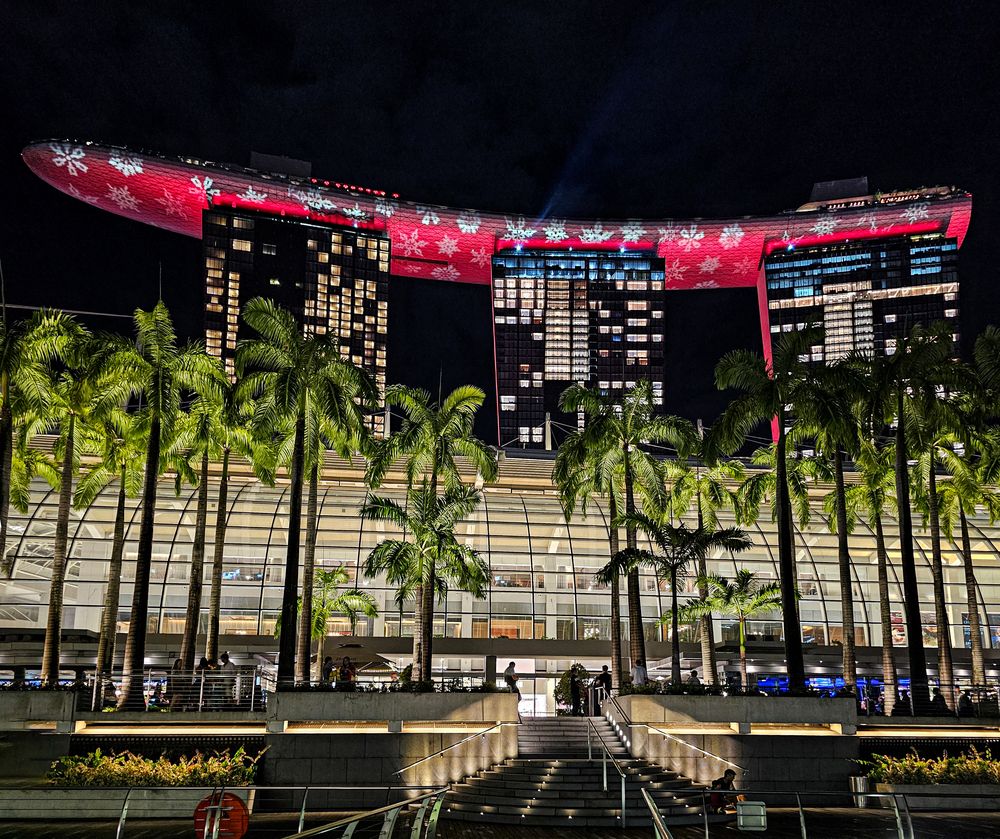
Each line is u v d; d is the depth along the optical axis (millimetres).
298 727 36219
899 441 46188
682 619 55719
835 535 72938
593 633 66688
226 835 20469
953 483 55594
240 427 49250
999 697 42781
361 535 68250
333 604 56625
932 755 38344
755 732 37625
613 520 50375
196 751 35094
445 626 64938
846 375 43688
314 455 46469
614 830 29625
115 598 46844
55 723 34969
